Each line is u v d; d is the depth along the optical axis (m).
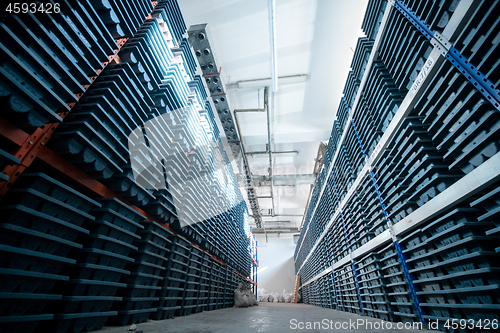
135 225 2.81
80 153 2.12
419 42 2.76
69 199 1.97
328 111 9.53
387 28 3.41
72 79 1.98
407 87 3.14
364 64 4.43
